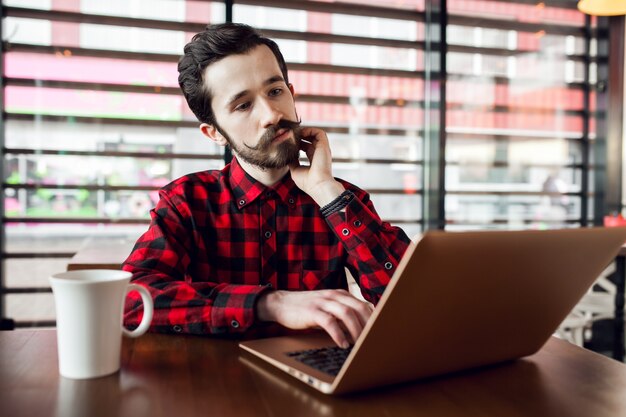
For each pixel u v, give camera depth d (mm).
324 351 723
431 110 4414
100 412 544
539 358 763
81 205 3820
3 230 3678
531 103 4797
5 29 3631
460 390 625
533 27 4766
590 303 3004
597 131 4887
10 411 543
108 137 3848
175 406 562
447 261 508
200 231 1214
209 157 4016
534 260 588
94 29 3777
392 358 574
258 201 1241
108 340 657
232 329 840
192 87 1125
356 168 4441
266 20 4129
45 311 3746
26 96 3693
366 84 4398
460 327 599
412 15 4422
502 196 4762
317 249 1264
